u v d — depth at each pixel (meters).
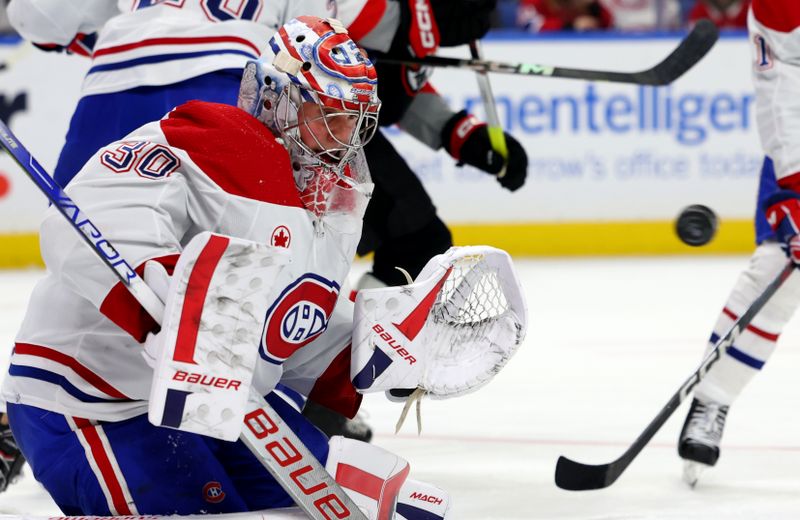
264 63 6.66
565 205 26.59
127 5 9.61
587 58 26.38
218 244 5.84
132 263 6.23
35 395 6.88
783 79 9.82
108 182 6.36
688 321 18.73
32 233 25.11
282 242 6.61
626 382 14.29
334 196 6.86
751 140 26.70
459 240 26.19
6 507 8.88
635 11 27.73
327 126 6.55
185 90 9.22
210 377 5.93
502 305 7.40
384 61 11.20
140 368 6.75
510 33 26.22
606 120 26.48
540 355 16.09
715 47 26.48
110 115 9.37
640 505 8.99
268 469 6.28
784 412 12.57
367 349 7.20
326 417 10.28
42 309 6.92
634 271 24.53
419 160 25.92
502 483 9.69
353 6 10.30
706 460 9.53
